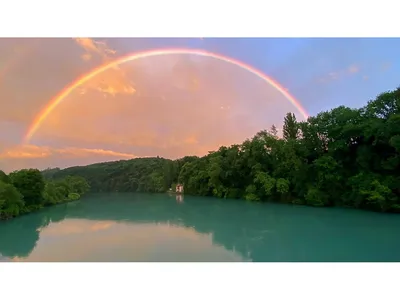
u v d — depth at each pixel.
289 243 20.77
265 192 53.81
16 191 41.03
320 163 42.72
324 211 37.91
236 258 17.17
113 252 18.78
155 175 121.81
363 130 38.31
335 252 18.34
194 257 17.47
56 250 19.50
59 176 143.38
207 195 76.25
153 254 18.16
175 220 32.94
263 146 58.41
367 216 32.97
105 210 46.50
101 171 149.38
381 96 39.28
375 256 17.41
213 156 75.94
